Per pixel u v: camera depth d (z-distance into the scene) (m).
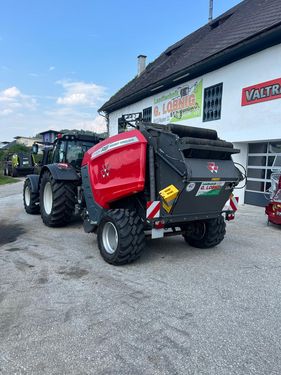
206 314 3.28
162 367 2.47
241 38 10.22
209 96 11.70
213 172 4.57
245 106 10.03
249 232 7.02
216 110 11.35
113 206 5.30
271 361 2.55
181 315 3.26
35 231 6.95
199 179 4.37
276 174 8.04
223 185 4.80
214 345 2.75
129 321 3.13
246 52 9.87
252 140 9.86
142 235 4.68
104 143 5.24
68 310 3.34
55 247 5.69
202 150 4.47
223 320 3.17
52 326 3.03
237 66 10.27
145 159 4.55
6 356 2.59
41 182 7.52
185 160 4.31
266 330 3.00
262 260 5.07
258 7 13.48
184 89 12.99
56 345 2.73
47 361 2.53
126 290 3.86
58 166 7.00
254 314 3.30
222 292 3.82
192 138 4.38
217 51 10.48
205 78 11.73
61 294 3.72
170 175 4.45
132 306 3.44
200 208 4.88
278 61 8.91
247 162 10.84
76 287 3.93
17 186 19.12
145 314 3.27
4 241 6.12
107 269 4.59
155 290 3.86
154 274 4.40
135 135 4.65
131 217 4.65
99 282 4.10
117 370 2.43
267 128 9.34
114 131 20.77
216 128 11.25
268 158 10.13
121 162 4.82
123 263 4.70
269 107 9.24
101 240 4.95
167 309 3.38
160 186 4.57
